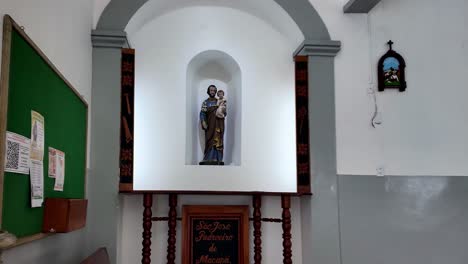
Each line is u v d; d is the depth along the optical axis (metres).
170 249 4.82
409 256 4.93
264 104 5.35
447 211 5.02
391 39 5.23
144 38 5.28
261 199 5.16
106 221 4.54
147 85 5.22
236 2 5.31
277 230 5.17
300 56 5.09
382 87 5.10
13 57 2.41
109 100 4.68
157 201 5.07
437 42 5.29
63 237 3.54
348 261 4.86
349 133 5.02
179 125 5.20
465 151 5.14
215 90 5.42
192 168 5.17
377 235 4.93
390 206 4.98
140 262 4.93
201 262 4.88
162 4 5.12
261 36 5.44
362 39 5.18
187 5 5.36
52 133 3.12
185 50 5.32
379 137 5.06
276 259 5.13
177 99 5.24
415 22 5.29
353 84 5.10
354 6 5.04
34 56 2.73
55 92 3.19
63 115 3.42
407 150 5.07
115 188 4.59
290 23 5.19
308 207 4.95
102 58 4.72
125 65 4.78
